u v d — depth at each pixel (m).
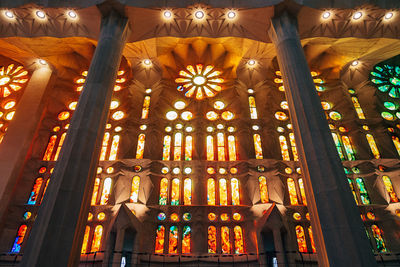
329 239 12.12
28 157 21.48
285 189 20.45
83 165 13.53
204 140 23.00
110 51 17.73
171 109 25.09
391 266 17.06
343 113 24.83
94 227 18.70
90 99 15.31
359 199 20.19
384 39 22.58
